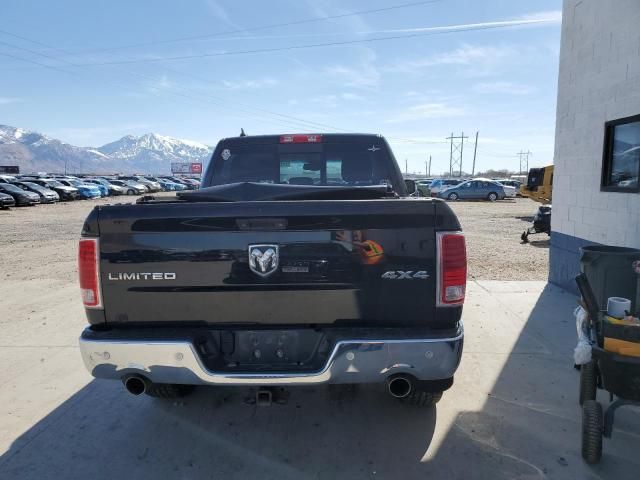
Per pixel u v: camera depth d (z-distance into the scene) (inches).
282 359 117.5
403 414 146.9
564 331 216.7
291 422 143.5
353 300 114.4
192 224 113.1
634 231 226.5
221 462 124.2
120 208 114.3
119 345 112.9
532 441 131.6
